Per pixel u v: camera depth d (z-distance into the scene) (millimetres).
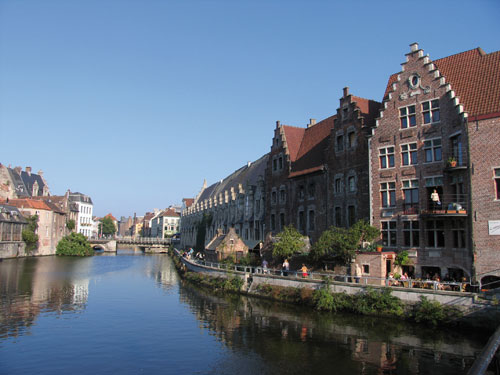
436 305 20484
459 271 24047
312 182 37938
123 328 23812
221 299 32812
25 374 16625
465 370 15570
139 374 16562
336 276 26578
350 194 32781
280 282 30031
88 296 35000
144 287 40906
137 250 126688
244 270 35438
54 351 19562
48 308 29516
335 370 16219
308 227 37969
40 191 116062
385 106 29531
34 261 69000
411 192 27391
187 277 46125
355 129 32844
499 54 26016
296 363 17125
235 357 18219
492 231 22500
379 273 25609
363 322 22578
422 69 27484
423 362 16547
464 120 24312
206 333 22406
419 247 26156
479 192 23203
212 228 69625
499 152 22719
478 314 19094
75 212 114750
